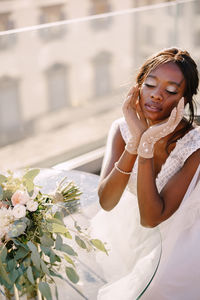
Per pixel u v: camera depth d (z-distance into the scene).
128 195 1.76
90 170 3.06
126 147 1.61
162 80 1.55
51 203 1.27
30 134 3.50
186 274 1.60
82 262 1.38
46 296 1.08
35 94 3.49
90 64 3.53
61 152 3.23
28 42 3.15
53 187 1.79
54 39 3.22
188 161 1.66
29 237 1.12
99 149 3.19
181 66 1.55
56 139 3.41
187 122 1.71
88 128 3.56
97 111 3.76
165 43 3.72
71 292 1.25
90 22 3.34
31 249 1.07
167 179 1.74
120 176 1.64
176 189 1.65
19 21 8.18
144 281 1.31
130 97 1.63
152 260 1.39
